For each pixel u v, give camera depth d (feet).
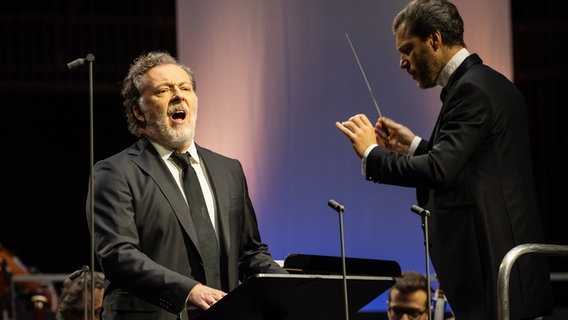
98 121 73.77
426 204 29.04
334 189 48.62
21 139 73.92
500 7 49.96
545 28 70.79
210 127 48.83
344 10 49.34
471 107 27.53
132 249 26.27
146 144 28.78
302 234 48.34
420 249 48.32
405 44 29.53
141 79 28.99
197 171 28.94
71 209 74.74
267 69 49.21
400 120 48.93
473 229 27.30
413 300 38.34
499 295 24.84
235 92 49.08
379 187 48.55
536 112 70.79
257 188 48.67
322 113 48.98
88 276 35.81
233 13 49.37
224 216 28.37
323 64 49.21
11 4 71.67
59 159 74.23
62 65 71.97
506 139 27.71
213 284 27.30
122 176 27.61
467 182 27.50
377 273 25.84
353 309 26.20
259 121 48.98
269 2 49.42
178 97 28.66
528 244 25.16
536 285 27.40
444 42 29.14
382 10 49.26
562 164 70.23
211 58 49.19
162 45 72.02
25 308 50.98
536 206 28.22
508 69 49.83
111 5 72.13
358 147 28.81
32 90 72.28
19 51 71.77
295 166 48.70
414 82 48.93
